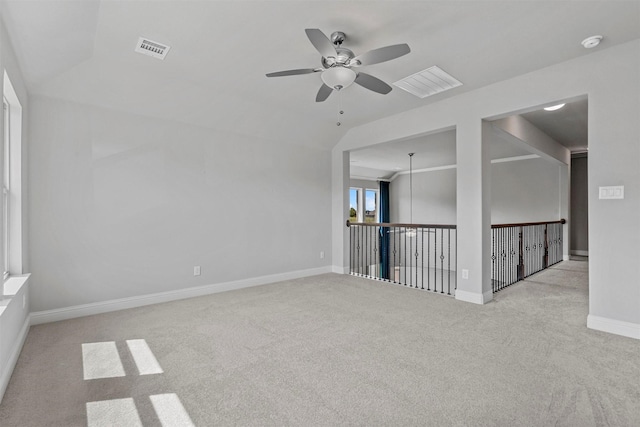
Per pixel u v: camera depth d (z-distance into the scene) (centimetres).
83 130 327
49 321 308
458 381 199
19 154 272
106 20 234
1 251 201
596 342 255
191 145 404
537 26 244
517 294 407
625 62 268
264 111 427
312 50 280
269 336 273
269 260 484
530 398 180
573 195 737
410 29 247
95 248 335
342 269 556
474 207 370
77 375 209
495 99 350
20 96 261
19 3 181
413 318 317
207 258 418
